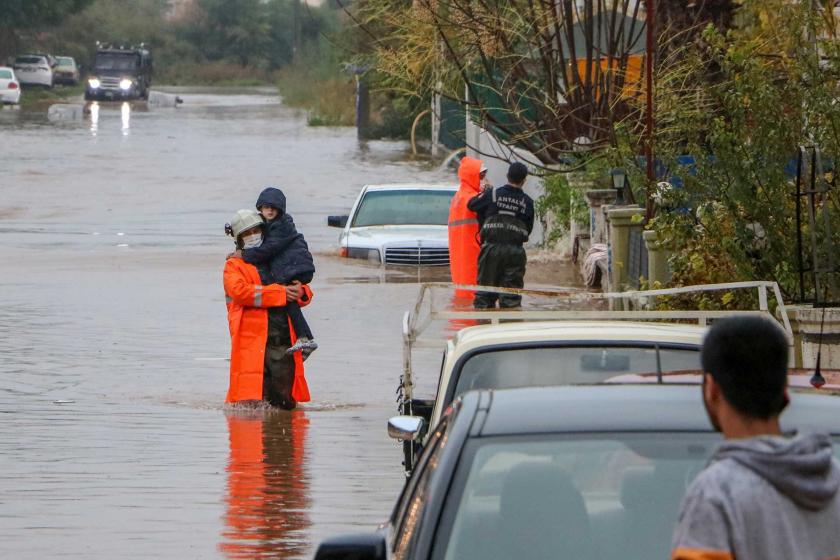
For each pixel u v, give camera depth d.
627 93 55.47
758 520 8.73
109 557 21.56
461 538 11.12
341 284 57.19
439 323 47.62
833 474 9.01
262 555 21.91
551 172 62.97
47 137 160.25
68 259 66.06
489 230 46.69
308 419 33.38
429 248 62.03
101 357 41.50
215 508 24.97
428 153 146.88
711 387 9.55
